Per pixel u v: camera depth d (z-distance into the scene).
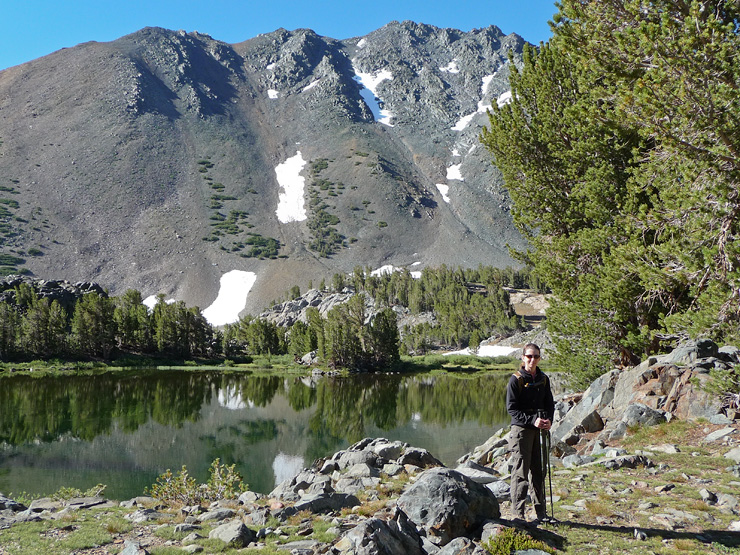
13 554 7.96
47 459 32.72
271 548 7.68
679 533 7.36
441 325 172.50
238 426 45.25
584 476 10.93
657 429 14.46
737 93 13.09
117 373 96.12
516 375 7.79
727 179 14.10
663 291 19.34
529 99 24.27
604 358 22.39
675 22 14.44
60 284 142.62
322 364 121.75
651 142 20.17
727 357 16.58
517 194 25.25
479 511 7.46
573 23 17.23
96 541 8.57
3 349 103.94
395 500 10.20
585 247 21.61
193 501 13.58
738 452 11.69
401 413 53.03
